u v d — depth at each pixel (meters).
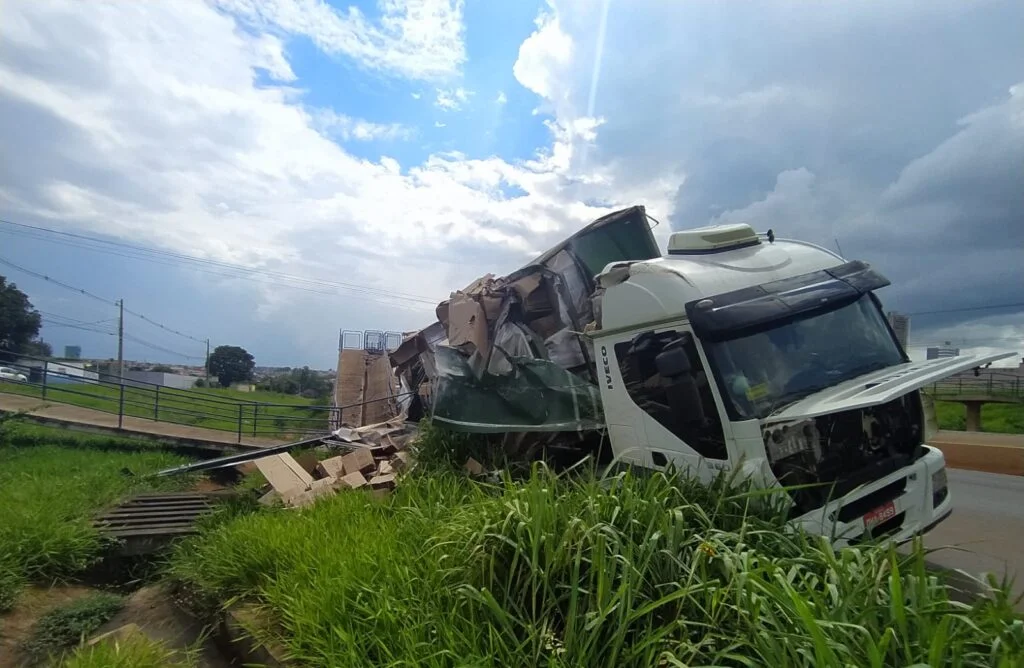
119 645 4.21
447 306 10.73
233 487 9.77
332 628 3.60
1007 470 11.88
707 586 2.92
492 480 5.71
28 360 21.22
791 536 3.67
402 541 4.55
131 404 18.34
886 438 4.57
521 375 7.13
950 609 2.64
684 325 4.78
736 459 4.32
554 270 8.76
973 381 25.05
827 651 2.26
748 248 5.48
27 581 5.58
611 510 3.64
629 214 8.27
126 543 6.61
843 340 4.95
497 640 3.09
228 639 4.50
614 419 5.53
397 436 10.53
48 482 8.55
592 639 2.88
